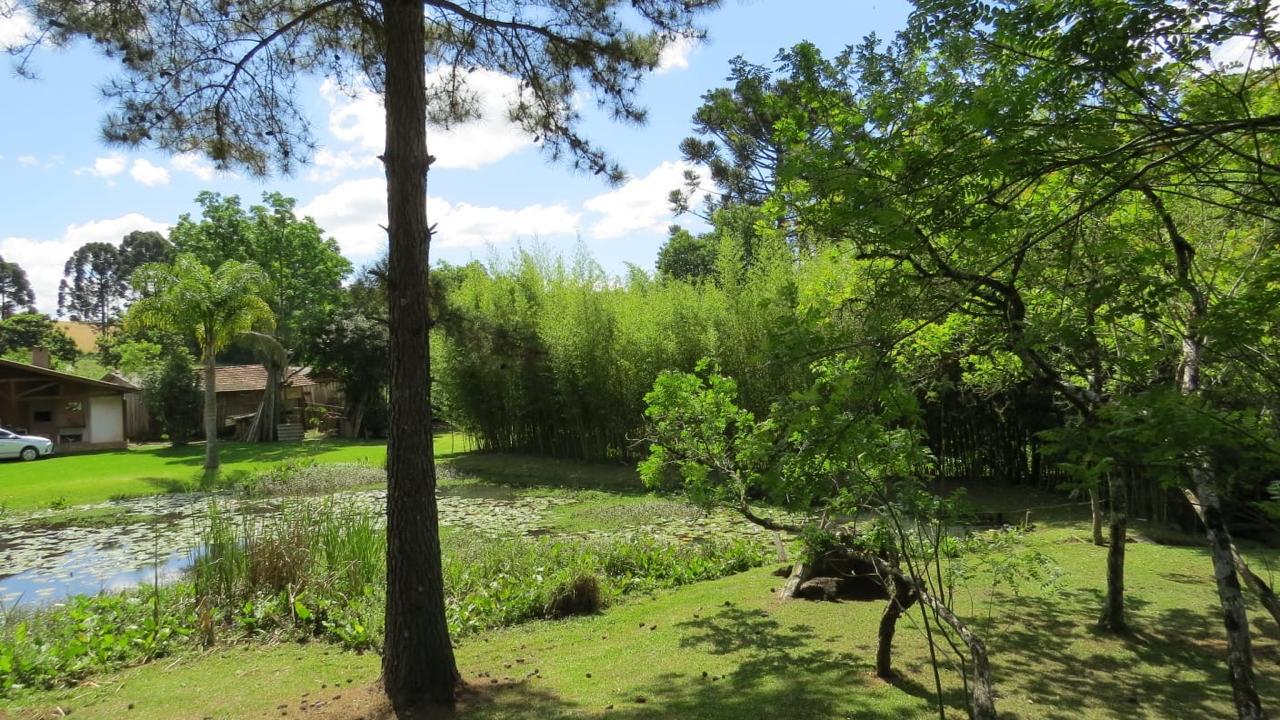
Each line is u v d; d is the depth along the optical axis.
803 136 3.11
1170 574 6.54
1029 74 2.21
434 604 4.39
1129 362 2.84
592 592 6.52
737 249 14.84
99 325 61.72
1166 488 2.51
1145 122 2.08
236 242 35.09
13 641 5.41
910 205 2.38
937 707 3.91
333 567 6.97
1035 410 11.04
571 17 5.65
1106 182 2.49
